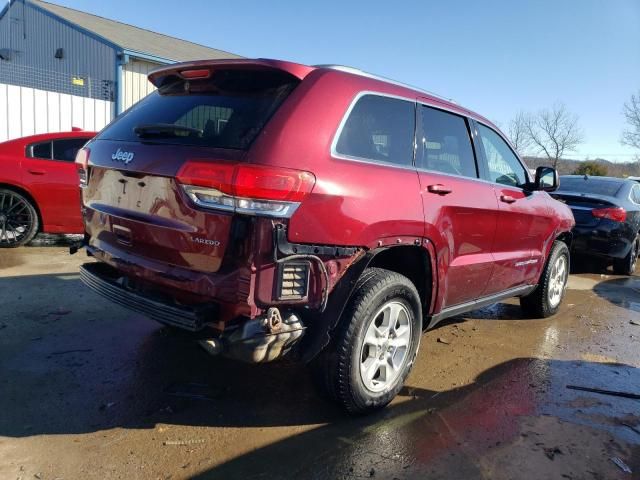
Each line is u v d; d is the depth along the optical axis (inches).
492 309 238.5
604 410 142.3
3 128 434.9
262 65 117.5
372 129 128.8
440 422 130.6
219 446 114.9
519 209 180.7
